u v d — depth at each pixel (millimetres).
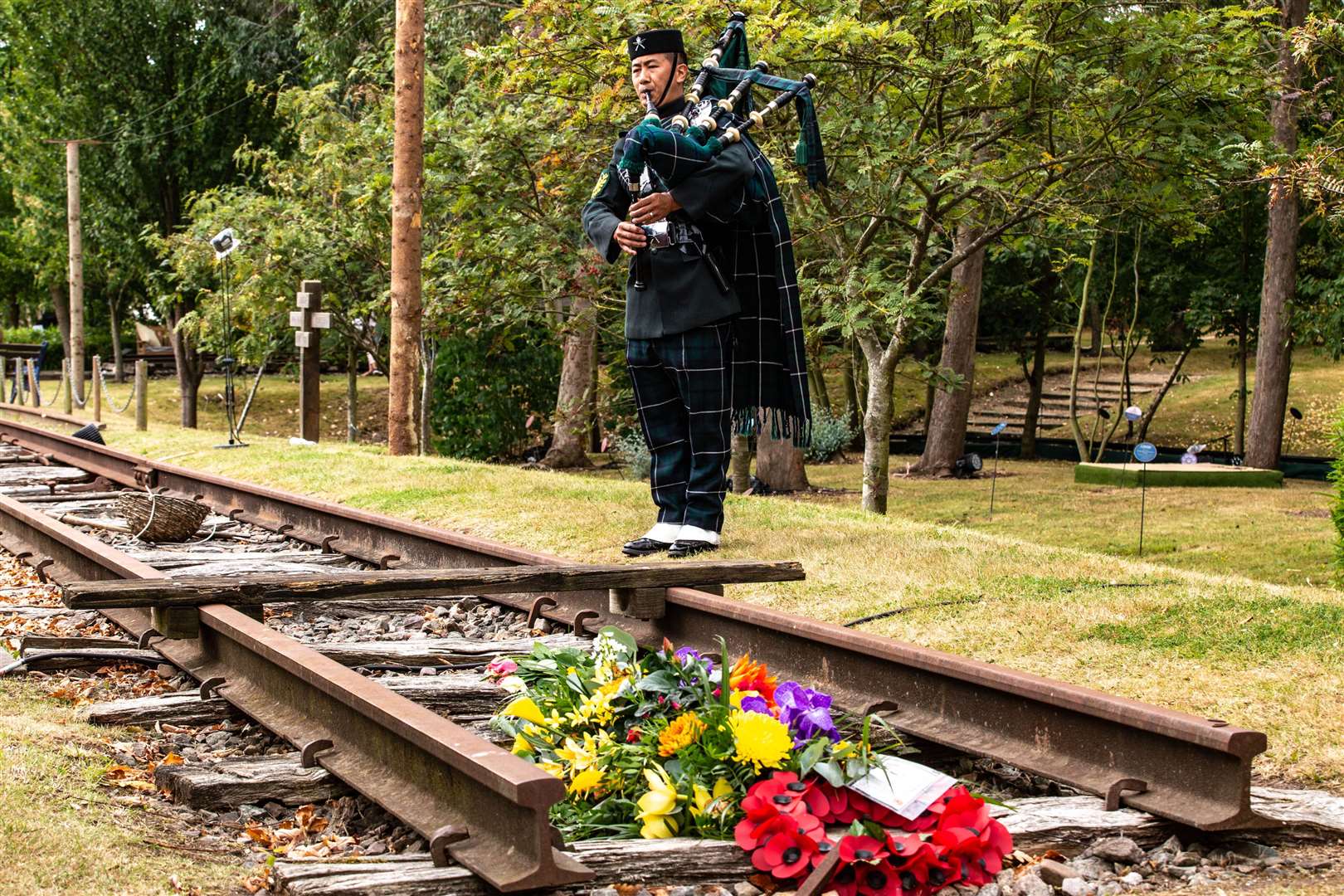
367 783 3447
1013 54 8250
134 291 36375
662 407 6711
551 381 21203
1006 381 34000
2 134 33250
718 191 5992
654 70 6348
